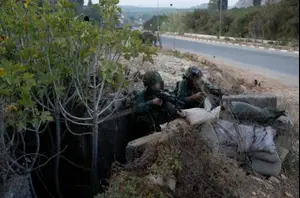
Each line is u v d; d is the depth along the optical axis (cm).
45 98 456
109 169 475
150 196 305
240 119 466
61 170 525
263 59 1712
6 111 347
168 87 620
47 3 365
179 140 364
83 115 488
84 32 357
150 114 467
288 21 2669
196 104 474
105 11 374
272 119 474
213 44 2603
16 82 299
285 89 1017
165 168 333
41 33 350
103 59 387
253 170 440
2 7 357
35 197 431
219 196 340
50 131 476
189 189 333
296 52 2019
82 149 507
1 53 346
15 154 449
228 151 438
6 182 383
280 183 431
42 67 362
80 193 521
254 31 2972
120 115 482
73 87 463
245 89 877
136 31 383
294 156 489
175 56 1176
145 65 757
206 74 777
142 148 390
